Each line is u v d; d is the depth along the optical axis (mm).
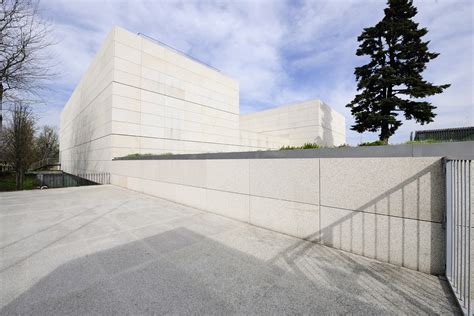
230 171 6504
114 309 2498
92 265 3584
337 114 35875
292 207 4992
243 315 2426
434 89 16938
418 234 3426
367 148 3938
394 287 2988
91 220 6285
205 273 3354
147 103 16500
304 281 3139
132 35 15828
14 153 21359
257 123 36031
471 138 7781
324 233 4473
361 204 3990
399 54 18219
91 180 18328
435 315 2434
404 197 3557
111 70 15023
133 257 3900
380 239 3781
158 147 17016
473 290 2732
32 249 4227
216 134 21875
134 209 7672
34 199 9516
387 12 19375
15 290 2852
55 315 2387
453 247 3004
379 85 17719
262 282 3107
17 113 20922
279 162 5254
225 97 23016
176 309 2512
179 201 8695
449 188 3084
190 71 19703
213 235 5055
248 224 5914
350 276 3273
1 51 11211
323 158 4496
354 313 2467
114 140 14742
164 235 5055
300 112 30891
